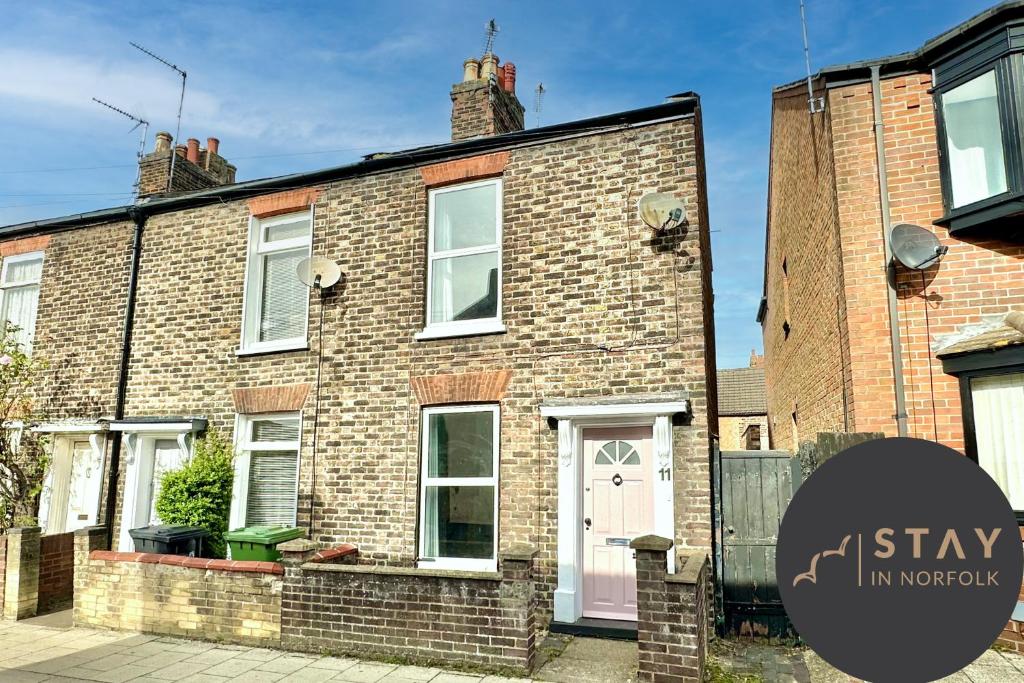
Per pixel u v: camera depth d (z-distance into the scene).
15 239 11.85
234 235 10.09
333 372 8.99
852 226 7.48
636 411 7.24
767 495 7.34
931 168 7.30
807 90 9.30
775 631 7.04
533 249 8.26
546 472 7.69
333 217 9.46
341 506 8.59
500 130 9.87
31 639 7.45
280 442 9.30
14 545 8.55
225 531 9.02
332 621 6.75
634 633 6.96
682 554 7.04
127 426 9.89
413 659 6.40
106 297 10.80
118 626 7.73
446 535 8.20
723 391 24.05
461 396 8.21
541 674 6.04
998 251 6.96
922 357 6.99
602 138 8.19
